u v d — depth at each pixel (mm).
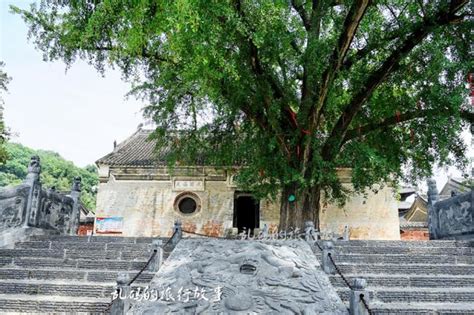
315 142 10938
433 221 11789
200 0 7422
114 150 19781
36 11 11164
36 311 6277
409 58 11180
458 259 8383
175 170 17766
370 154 10492
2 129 17406
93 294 6852
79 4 9758
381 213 17266
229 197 17625
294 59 10922
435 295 6758
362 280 5695
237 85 10078
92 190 45906
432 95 10070
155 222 17484
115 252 8523
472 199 9828
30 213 10164
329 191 15398
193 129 14164
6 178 41625
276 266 7449
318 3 10281
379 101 12281
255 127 12758
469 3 10078
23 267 8195
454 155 11523
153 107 13703
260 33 9039
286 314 5852
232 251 8258
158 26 7973
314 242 8883
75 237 9586
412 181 12547
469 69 9867
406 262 8312
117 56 10594
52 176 44438
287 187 11734
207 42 8008
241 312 5871
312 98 10484
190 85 11445
